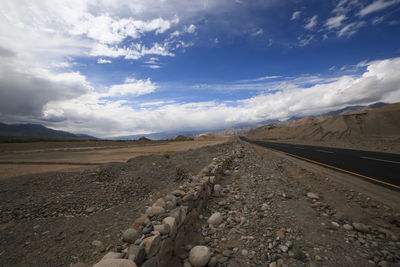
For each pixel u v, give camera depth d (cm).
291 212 407
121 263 194
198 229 358
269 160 1048
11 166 1413
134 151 2386
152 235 252
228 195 527
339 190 548
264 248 289
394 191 528
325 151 1455
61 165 1436
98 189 706
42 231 412
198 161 1130
